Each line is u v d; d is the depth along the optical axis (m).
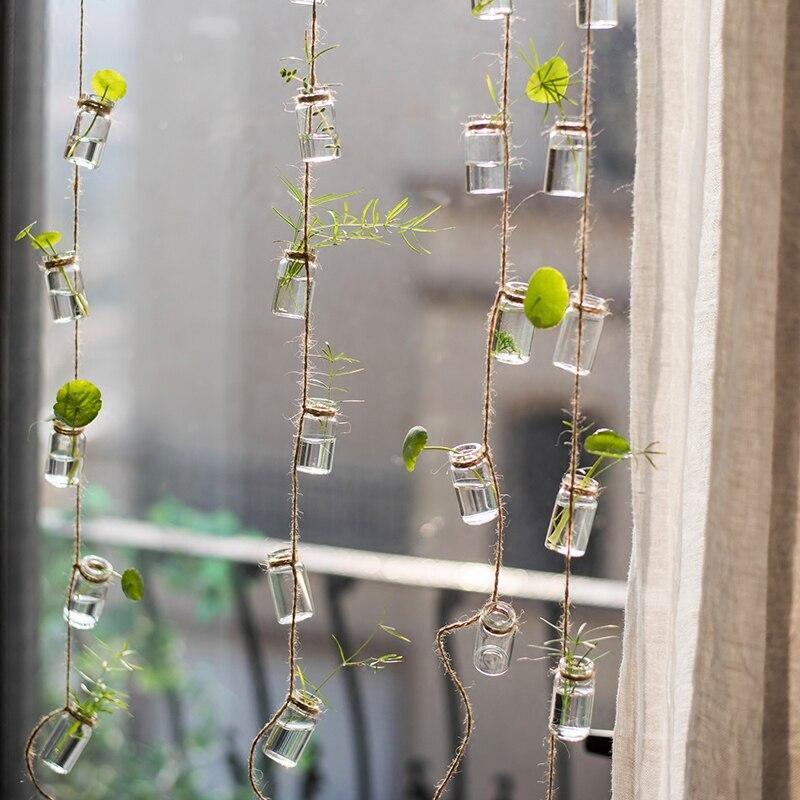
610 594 1.70
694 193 1.45
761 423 1.42
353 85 1.75
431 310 1.76
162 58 1.81
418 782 1.78
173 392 1.85
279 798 1.83
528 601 1.73
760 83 1.41
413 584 1.78
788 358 1.42
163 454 1.85
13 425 1.82
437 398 1.76
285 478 1.83
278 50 1.78
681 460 1.46
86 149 1.55
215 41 1.79
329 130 1.49
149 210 1.83
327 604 1.81
